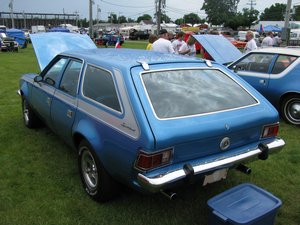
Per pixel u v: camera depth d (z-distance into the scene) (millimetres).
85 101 3562
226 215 2736
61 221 3305
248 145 3359
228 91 3480
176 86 3238
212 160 3049
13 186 3951
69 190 3857
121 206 3543
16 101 8141
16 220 3314
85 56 3945
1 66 15695
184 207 3555
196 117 2982
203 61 3762
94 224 3273
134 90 2988
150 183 2701
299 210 3559
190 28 54000
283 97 6605
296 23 47344
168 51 8484
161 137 2711
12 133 5672
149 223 3291
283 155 4992
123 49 4617
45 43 7613
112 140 3062
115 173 3152
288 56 6586
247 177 4254
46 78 4672
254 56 7137
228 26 92625
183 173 2826
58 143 5234
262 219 2775
